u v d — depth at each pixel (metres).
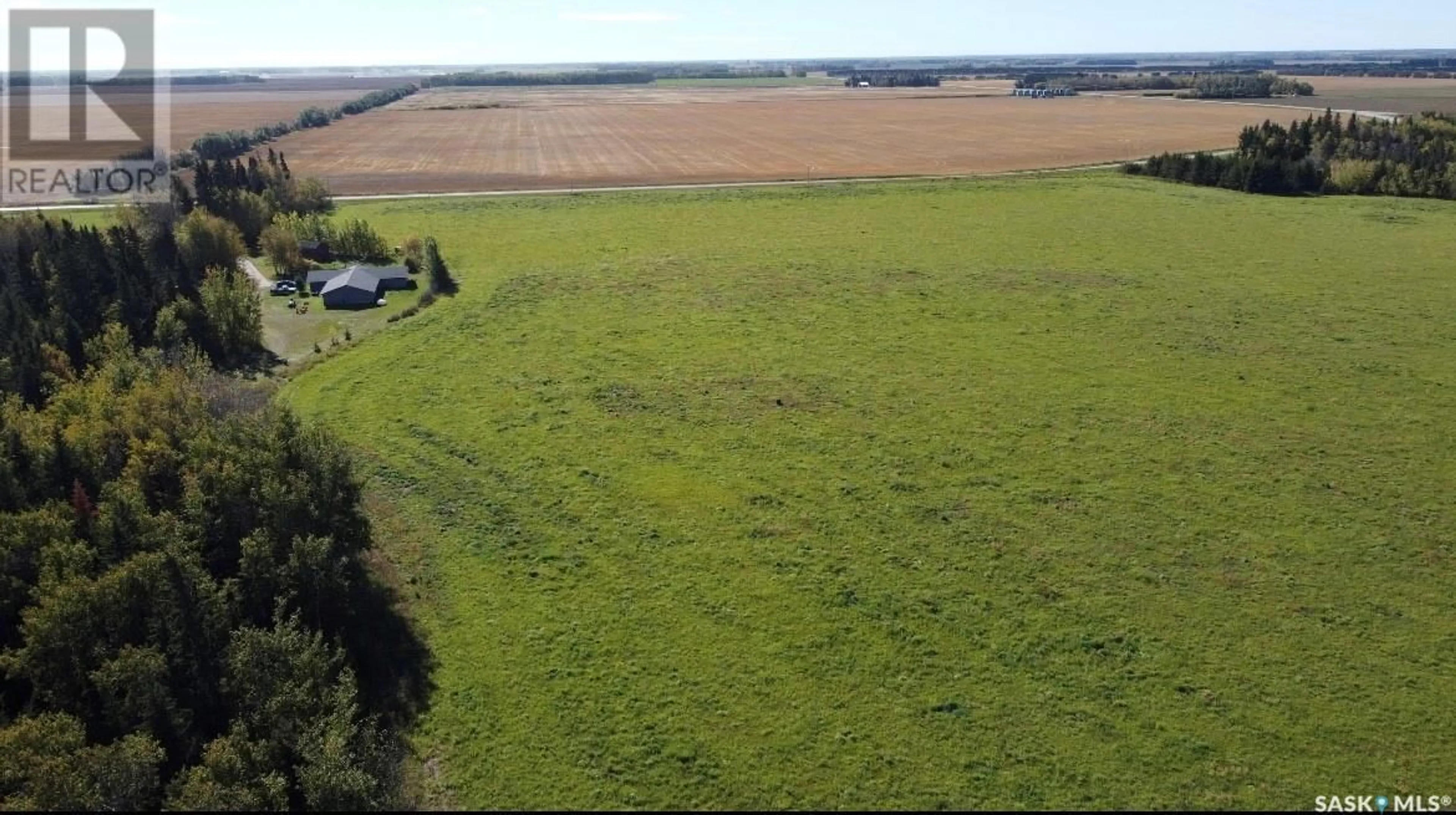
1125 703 36.38
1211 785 32.72
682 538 47.25
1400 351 68.88
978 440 56.75
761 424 59.16
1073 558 45.22
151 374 54.41
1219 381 64.50
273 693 33.81
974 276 88.44
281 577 38.56
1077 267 90.75
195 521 40.81
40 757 29.77
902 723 35.69
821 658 39.00
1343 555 45.09
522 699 36.97
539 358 70.06
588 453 55.72
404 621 41.16
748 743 34.88
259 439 44.78
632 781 33.31
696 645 39.75
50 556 37.25
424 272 90.88
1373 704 36.06
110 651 34.56
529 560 45.47
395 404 62.25
